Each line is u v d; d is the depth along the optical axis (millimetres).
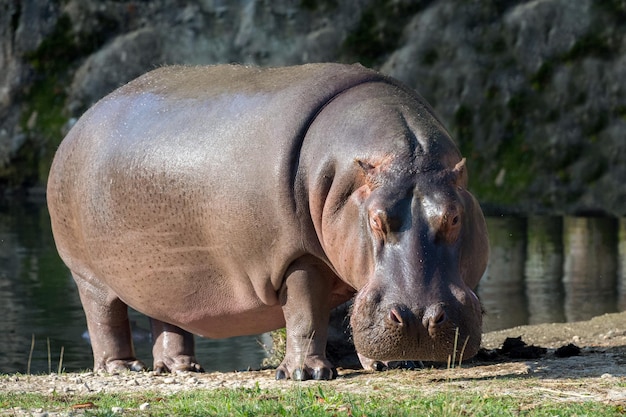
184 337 33531
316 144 27094
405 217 24344
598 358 30453
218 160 28672
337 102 27750
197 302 30797
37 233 71188
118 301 34312
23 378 30078
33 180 93688
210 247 29516
